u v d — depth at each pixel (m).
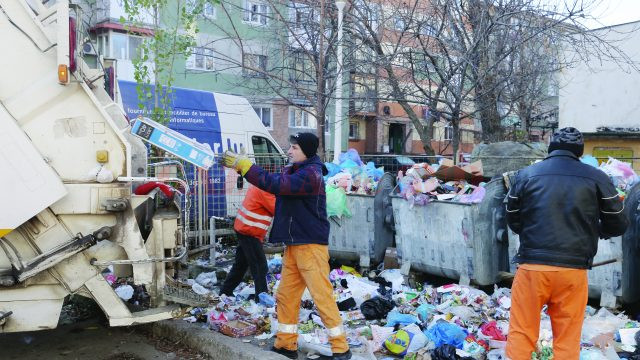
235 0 16.33
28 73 3.89
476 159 8.87
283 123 26.95
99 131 4.02
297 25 11.96
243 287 6.46
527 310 3.67
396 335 4.62
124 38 20.84
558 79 19.53
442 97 13.52
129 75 20.80
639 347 4.45
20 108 3.85
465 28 11.72
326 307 4.25
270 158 10.14
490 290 6.36
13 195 3.78
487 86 11.38
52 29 3.97
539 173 3.71
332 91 10.68
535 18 11.10
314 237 4.25
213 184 8.41
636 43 20.58
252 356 4.27
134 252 4.09
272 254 7.97
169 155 6.66
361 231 7.20
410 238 6.70
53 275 3.96
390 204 7.10
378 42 12.06
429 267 6.54
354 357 4.32
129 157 4.07
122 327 5.33
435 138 29.12
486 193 6.16
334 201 7.21
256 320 5.12
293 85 11.05
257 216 5.61
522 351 3.67
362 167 7.79
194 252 7.37
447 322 4.95
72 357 4.60
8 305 3.93
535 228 3.64
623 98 21.11
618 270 5.50
